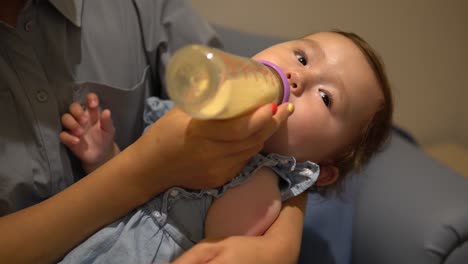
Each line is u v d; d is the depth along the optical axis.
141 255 0.60
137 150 0.56
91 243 0.59
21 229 0.54
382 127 0.85
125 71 0.78
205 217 0.63
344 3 1.39
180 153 0.53
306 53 0.72
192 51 0.43
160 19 0.87
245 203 0.62
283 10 1.35
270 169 0.67
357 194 1.02
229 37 1.15
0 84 0.61
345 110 0.72
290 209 0.67
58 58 0.67
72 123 0.66
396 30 1.47
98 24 0.74
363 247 0.97
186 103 0.43
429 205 0.87
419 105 1.61
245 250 0.54
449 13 1.50
